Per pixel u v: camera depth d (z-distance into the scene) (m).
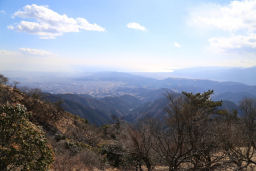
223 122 7.60
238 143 7.27
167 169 9.08
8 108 4.03
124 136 11.00
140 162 10.41
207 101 8.70
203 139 6.65
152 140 8.36
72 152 12.47
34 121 29.47
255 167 8.30
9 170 3.74
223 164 6.93
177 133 6.81
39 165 4.04
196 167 6.90
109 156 13.10
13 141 3.86
